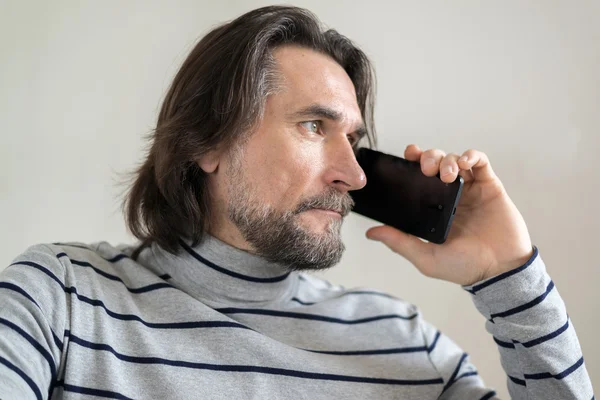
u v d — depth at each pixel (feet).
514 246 3.27
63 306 2.90
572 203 4.40
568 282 4.39
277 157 3.16
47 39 4.96
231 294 3.31
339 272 4.91
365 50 4.87
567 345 3.13
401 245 3.53
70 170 4.96
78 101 4.97
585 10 4.41
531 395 3.15
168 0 5.00
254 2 4.99
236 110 3.22
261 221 3.17
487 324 3.34
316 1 4.96
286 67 3.26
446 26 4.71
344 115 3.25
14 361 2.58
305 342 3.35
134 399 2.82
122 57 4.99
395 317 3.75
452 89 4.68
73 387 2.75
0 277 2.92
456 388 3.62
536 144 4.48
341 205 3.23
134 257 3.52
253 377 3.04
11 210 4.94
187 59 3.58
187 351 3.02
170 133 3.38
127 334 2.99
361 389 3.25
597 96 4.36
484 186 3.37
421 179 3.40
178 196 3.36
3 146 4.93
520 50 4.55
